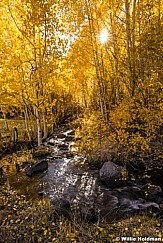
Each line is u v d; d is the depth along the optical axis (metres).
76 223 5.74
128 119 9.92
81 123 17.25
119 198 7.55
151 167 9.45
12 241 5.31
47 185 8.73
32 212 6.25
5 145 13.07
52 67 11.58
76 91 23.38
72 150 13.02
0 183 8.88
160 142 9.77
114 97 15.20
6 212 6.48
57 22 11.18
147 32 8.55
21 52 11.51
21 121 21.58
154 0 9.60
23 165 10.70
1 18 11.54
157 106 9.16
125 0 10.70
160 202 7.13
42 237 5.38
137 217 6.06
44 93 13.76
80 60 13.74
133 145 9.89
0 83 11.59
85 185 8.68
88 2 12.25
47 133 17.42
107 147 10.70
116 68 12.02
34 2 10.46
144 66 9.03
